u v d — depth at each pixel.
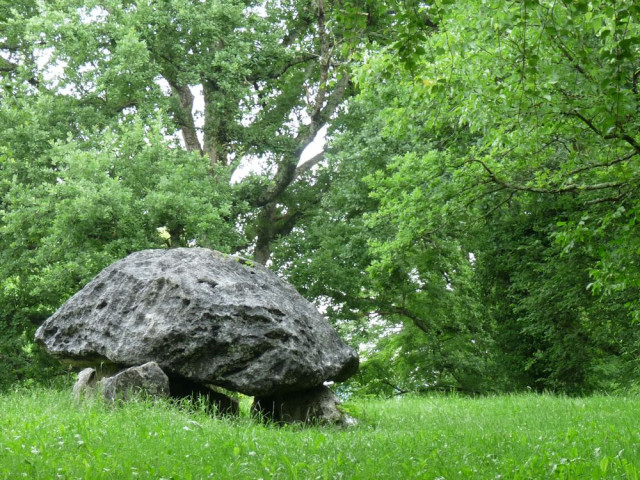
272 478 6.12
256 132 28.45
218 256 12.85
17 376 25.89
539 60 9.01
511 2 8.87
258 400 12.62
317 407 11.92
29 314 25.39
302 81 29.97
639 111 9.97
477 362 30.80
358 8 7.42
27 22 25.25
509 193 16.69
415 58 7.31
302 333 12.06
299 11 30.44
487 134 11.54
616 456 6.90
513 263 24.20
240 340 11.40
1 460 6.24
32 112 24.27
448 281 31.94
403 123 14.65
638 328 21.17
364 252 25.75
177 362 11.41
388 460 7.00
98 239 23.09
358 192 25.59
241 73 26.80
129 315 11.84
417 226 16.97
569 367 23.02
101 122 26.03
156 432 8.14
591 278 20.64
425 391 32.25
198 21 26.20
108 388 11.16
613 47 8.01
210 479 6.04
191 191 23.69
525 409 13.85
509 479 6.29
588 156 12.57
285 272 27.36
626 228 12.20
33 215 23.36
